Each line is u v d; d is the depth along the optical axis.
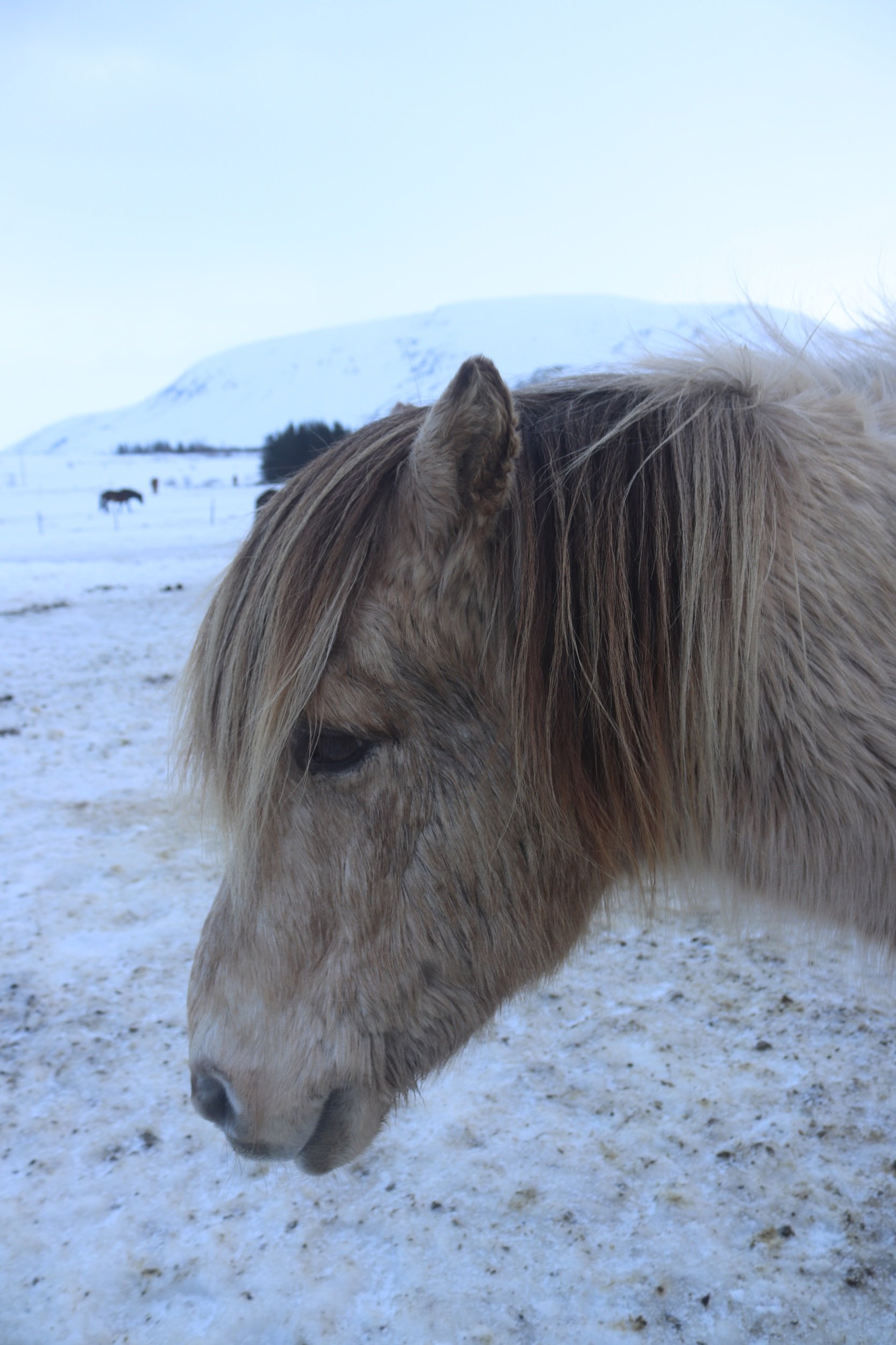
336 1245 1.79
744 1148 1.97
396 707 1.14
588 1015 2.49
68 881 3.35
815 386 1.39
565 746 1.19
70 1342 1.62
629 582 1.17
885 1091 2.13
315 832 1.20
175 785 4.04
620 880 1.42
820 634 1.14
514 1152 2.00
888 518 1.18
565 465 1.20
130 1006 2.59
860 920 1.21
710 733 1.14
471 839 1.19
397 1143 2.04
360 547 1.12
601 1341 1.56
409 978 1.23
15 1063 2.35
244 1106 1.26
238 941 1.26
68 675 6.59
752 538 1.13
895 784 1.12
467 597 1.12
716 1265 1.70
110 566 13.59
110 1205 1.91
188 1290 1.71
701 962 2.74
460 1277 1.70
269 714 1.12
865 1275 1.66
